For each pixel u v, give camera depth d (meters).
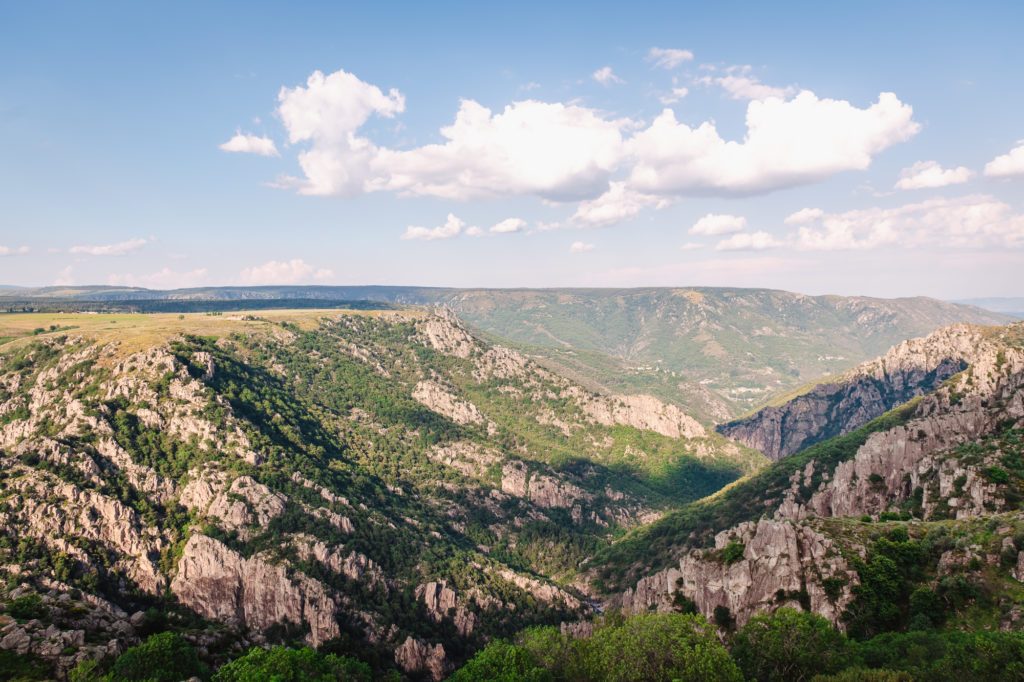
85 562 167.88
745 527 129.25
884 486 165.38
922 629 93.81
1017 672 70.25
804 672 89.12
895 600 102.62
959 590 96.19
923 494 147.25
